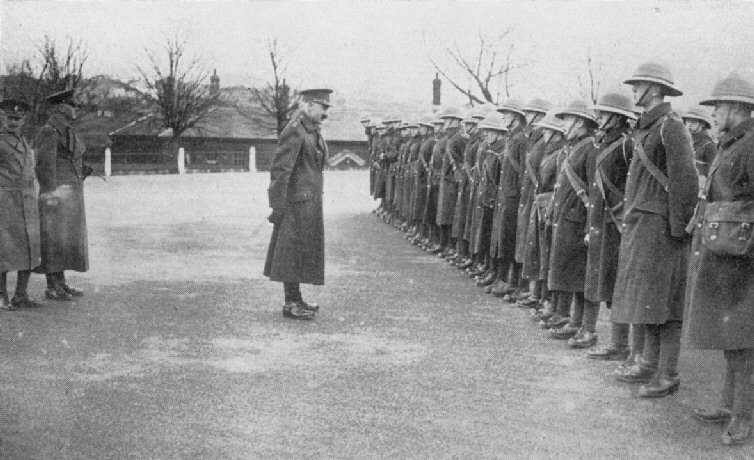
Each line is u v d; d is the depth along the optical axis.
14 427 4.49
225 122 45.97
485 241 9.27
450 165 11.42
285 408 4.88
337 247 13.04
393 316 7.70
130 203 20.52
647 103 5.50
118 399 5.02
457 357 6.19
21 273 7.80
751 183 4.43
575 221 6.68
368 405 4.96
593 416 4.84
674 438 4.48
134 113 38.44
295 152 7.46
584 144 6.70
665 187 5.32
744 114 4.57
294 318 7.49
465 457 4.12
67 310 7.72
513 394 5.26
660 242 5.29
